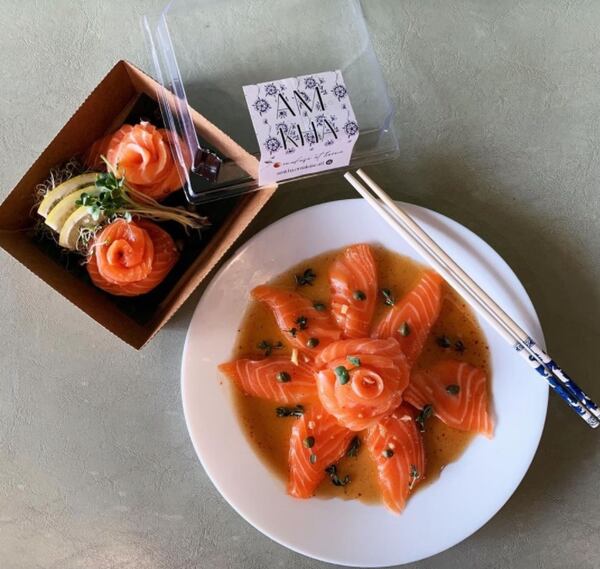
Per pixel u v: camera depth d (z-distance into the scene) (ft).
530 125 1.51
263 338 1.37
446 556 1.41
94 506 1.35
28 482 1.34
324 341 1.36
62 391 1.37
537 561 1.42
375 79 1.31
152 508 1.36
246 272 1.34
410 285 1.42
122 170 1.25
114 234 1.22
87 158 1.33
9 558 1.33
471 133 1.49
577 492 1.43
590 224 1.50
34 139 1.41
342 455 1.34
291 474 1.31
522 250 1.48
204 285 1.40
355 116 1.27
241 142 1.25
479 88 1.51
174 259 1.31
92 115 1.29
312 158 1.24
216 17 1.32
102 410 1.37
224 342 1.34
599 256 1.49
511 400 1.36
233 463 1.30
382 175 1.46
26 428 1.35
